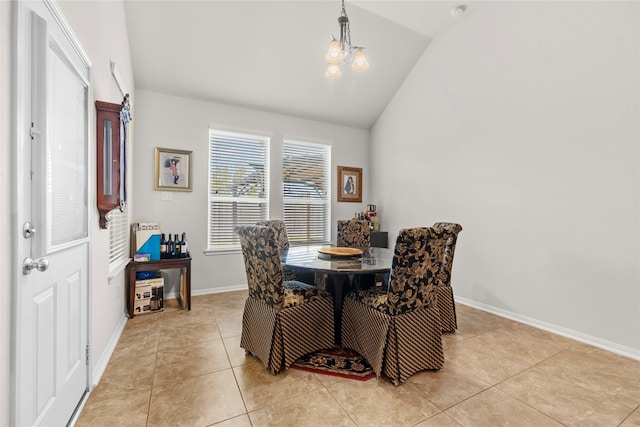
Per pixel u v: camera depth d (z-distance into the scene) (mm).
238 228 2197
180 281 3621
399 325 1909
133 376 1940
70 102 1477
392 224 4688
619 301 2363
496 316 3162
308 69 3867
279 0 3111
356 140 5078
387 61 4102
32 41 1121
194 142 3816
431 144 4020
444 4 3375
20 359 1053
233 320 2963
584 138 2559
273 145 4340
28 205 1109
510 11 3092
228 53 3449
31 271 1118
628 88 2314
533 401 1728
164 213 3646
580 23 2574
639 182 2264
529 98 2941
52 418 1312
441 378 1963
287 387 1843
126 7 2844
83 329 1671
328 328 2301
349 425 1516
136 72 3377
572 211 2639
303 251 3070
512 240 3094
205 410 1620
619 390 1843
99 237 1976
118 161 1975
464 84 3576
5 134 984
